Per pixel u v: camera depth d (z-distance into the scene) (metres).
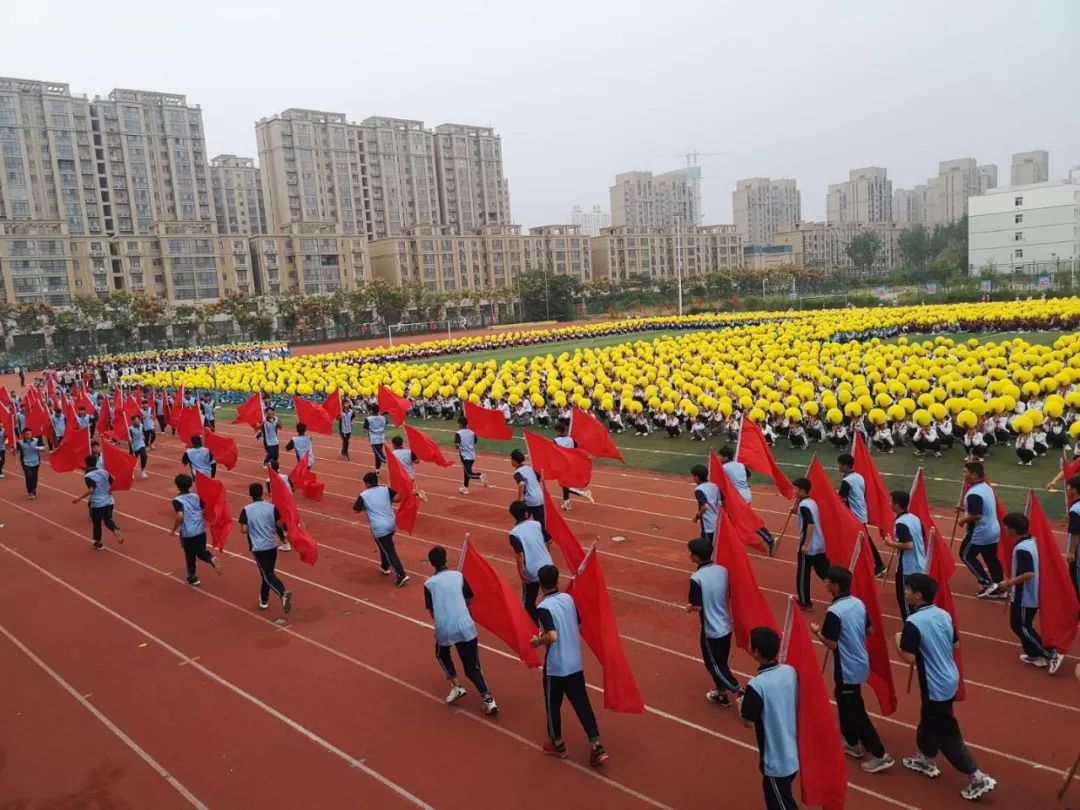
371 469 24.16
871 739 7.75
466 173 169.25
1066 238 100.50
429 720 9.34
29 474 22.53
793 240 174.12
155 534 17.89
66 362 77.94
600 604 8.32
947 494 17.64
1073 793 7.35
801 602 11.66
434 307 110.00
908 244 166.25
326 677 10.55
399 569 13.63
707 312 91.38
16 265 91.19
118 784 8.38
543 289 111.38
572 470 17.08
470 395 31.61
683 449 24.53
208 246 105.56
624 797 7.71
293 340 95.31
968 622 11.04
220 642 11.81
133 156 129.00
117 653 11.62
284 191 143.75
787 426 23.95
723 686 8.98
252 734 9.23
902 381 27.42
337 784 8.18
